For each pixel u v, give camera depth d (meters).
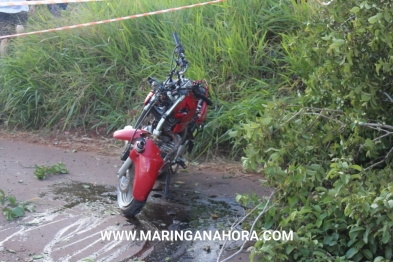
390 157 3.95
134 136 4.67
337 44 3.53
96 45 7.25
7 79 7.38
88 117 6.98
